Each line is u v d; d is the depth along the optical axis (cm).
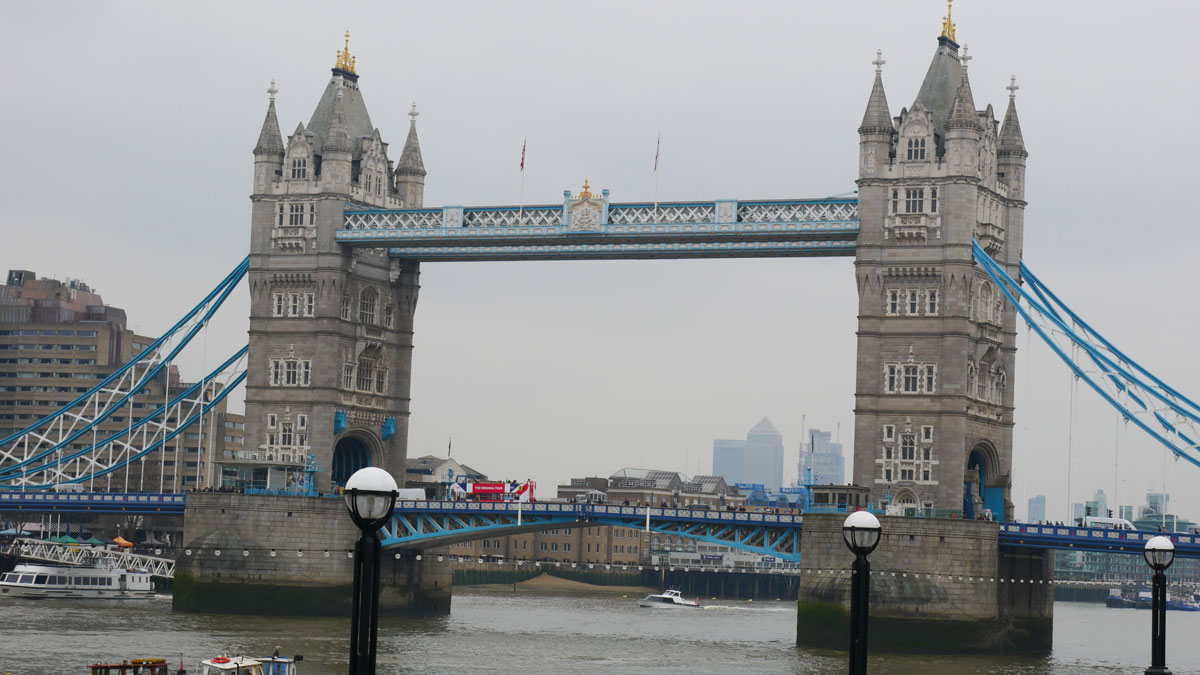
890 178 15688
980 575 14812
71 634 13962
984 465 16275
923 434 15438
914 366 15512
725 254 16550
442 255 17975
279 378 17862
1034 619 16050
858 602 6431
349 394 17950
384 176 18512
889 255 15638
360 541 5288
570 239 16950
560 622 18600
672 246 16700
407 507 17212
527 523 16838
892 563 14750
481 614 19538
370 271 18238
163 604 18275
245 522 16988
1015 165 16362
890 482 15538
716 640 15925
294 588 16812
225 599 16850
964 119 15450
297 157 18000
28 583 18775
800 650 14675
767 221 16175
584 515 16488
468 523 17162
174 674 10681
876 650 14600
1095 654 16050
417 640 14738
